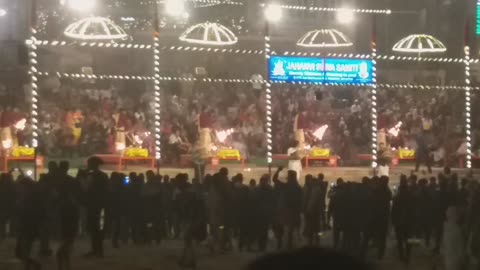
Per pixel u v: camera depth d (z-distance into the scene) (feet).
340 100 137.18
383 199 56.03
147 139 107.34
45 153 105.81
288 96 126.93
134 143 104.73
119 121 102.53
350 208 56.59
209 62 152.76
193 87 134.92
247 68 153.38
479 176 105.09
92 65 149.07
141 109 123.54
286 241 60.70
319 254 6.60
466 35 99.71
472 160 109.70
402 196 56.75
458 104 128.26
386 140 107.14
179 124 112.06
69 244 45.91
